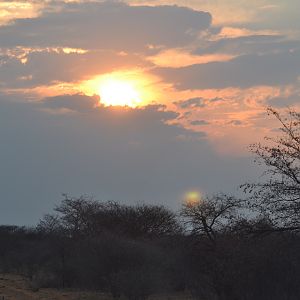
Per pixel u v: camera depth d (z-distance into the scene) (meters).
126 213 96.62
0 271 102.25
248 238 31.36
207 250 45.50
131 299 56.44
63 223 99.25
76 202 102.81
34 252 104.12
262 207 29.70
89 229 93.12
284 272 30.78
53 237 87.38
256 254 31.12
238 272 32.69
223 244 36.62
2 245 120.12
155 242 72.19
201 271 46.44
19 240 125.75
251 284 32.41
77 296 60.78
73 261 73.25
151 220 96.31
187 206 59.69
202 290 46.34
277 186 29.41
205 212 47.91
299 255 29.69
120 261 63.12
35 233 132.88
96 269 65.62
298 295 30.08
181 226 59.31
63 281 72.56
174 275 58.66
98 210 98.94
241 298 33.66
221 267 35.19
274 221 29.84
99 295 60.72
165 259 60.41
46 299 58.12
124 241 66.56
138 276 56.97
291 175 29.17
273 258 30.67
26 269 99.94
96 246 66.75
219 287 37.16
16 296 60.78
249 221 31.47
